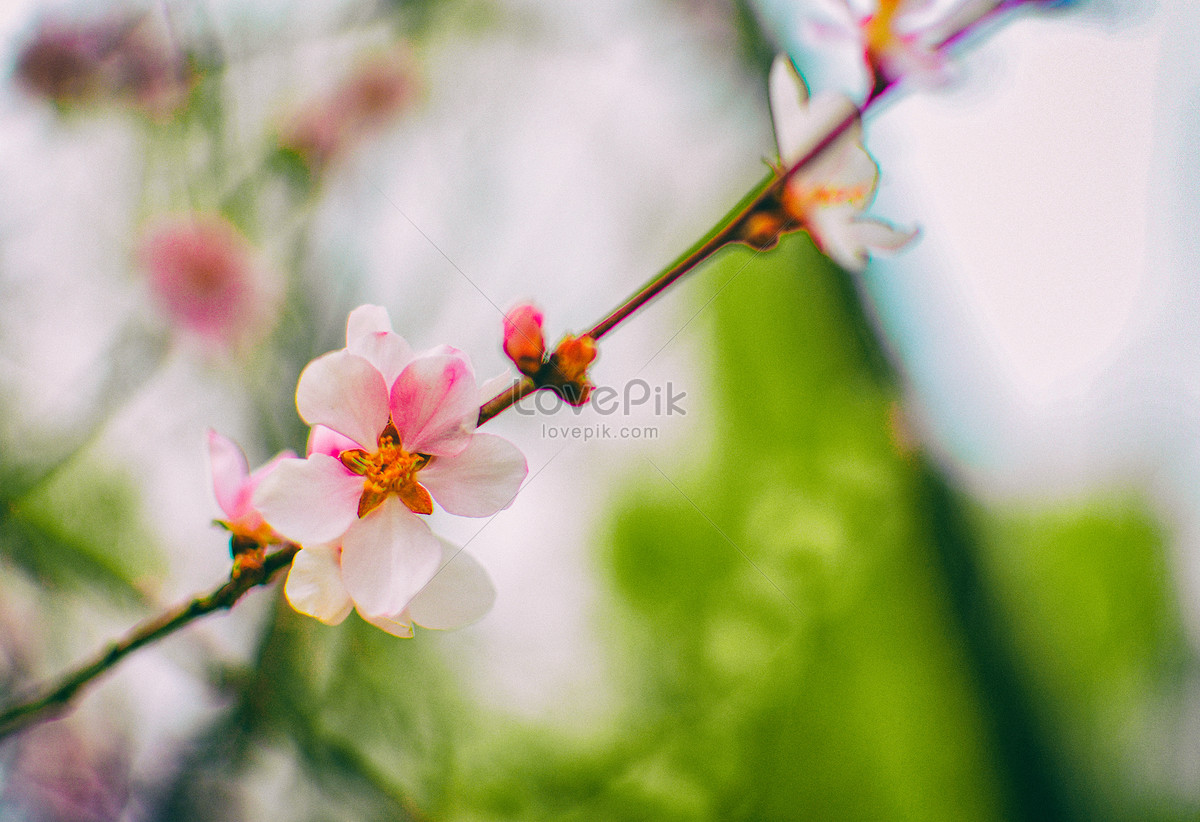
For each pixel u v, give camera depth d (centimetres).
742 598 46
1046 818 59
